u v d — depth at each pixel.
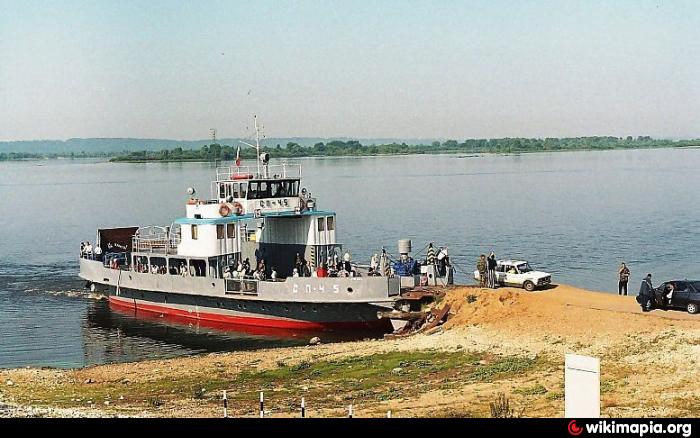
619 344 42.94
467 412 33.34
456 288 56.19
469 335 48.59
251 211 66.00
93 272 76.38
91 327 65.56
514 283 56.44
